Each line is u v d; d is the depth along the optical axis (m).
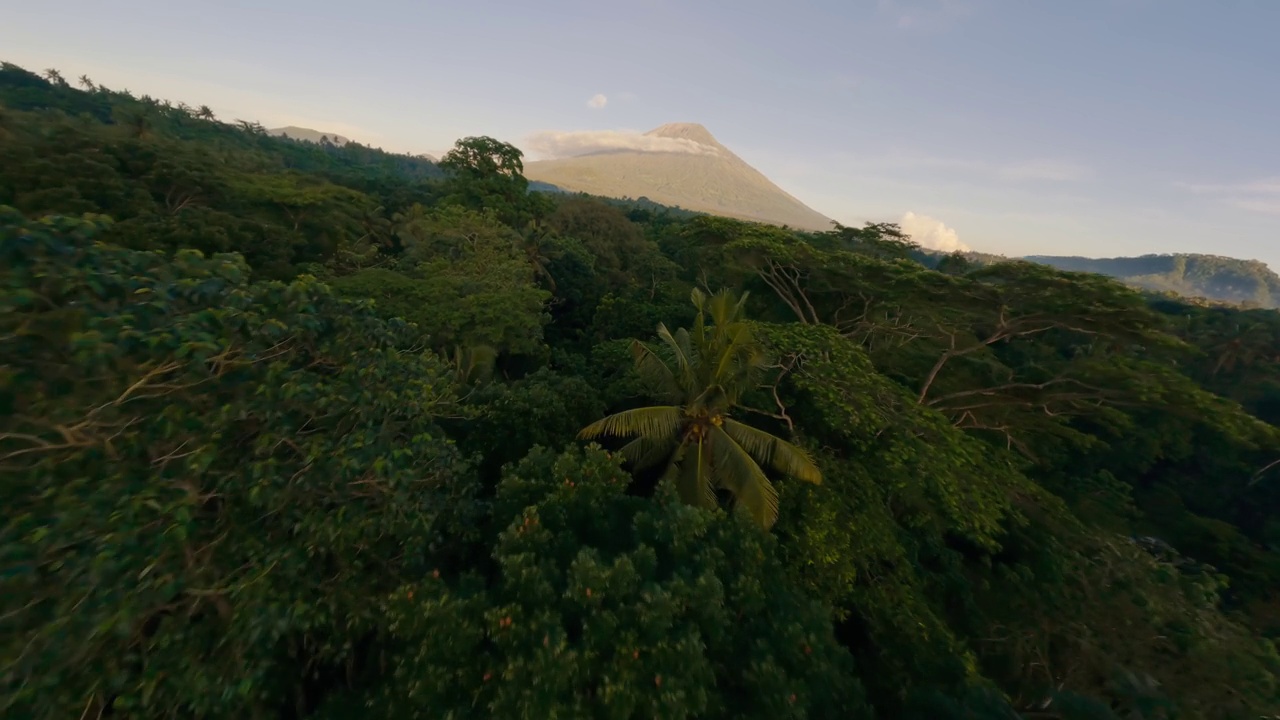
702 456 9.41
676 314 20.98
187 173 23.81
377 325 7.09
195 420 5.10
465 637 5.22
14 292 3.88
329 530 5.71
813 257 15.40
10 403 4.14
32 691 3.93
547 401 10.94
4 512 4.14
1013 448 16.33
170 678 4.91
